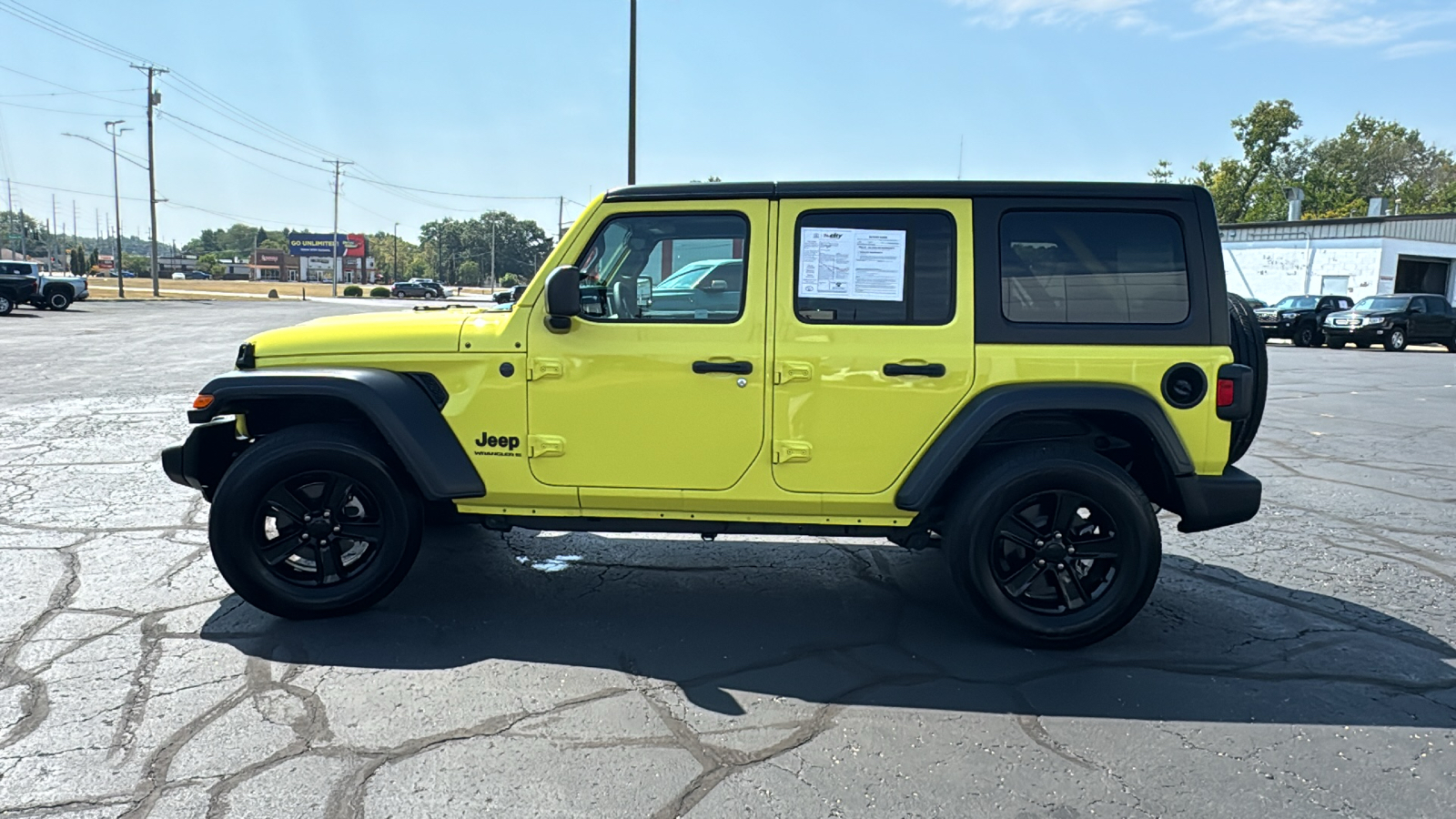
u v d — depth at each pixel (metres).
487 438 3.97
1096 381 3.79
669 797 2.75
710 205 3.92
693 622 4.20
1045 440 4.03
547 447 3.95
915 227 3.87
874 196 3.87
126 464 7.11
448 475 3.93
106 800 2.67
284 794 2.73
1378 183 65.06
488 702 3.35
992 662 3.79
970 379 3.81
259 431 4.34
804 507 3.96
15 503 5.93
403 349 3.99
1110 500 3.77
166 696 3.33
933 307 3.86
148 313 32.66
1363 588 4.81
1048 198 3.85
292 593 3.99
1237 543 5.62
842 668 3.71
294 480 3.95
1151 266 3.83
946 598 4.59
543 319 3.93
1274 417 11.09
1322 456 8.53
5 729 3.07
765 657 3.81
